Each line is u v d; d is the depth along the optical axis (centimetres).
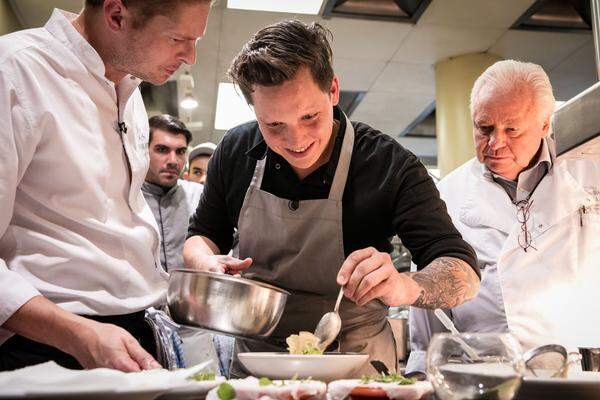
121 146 149
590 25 448
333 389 93
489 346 81
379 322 156
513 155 204
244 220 159
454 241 144
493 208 221
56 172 131
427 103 597
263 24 441
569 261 204
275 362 107
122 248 142
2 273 116
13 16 422
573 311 201
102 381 78
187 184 345
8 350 126
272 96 128
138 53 138
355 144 156
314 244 151
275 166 156
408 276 133
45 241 129
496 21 443
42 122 128
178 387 83
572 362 148
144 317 147
